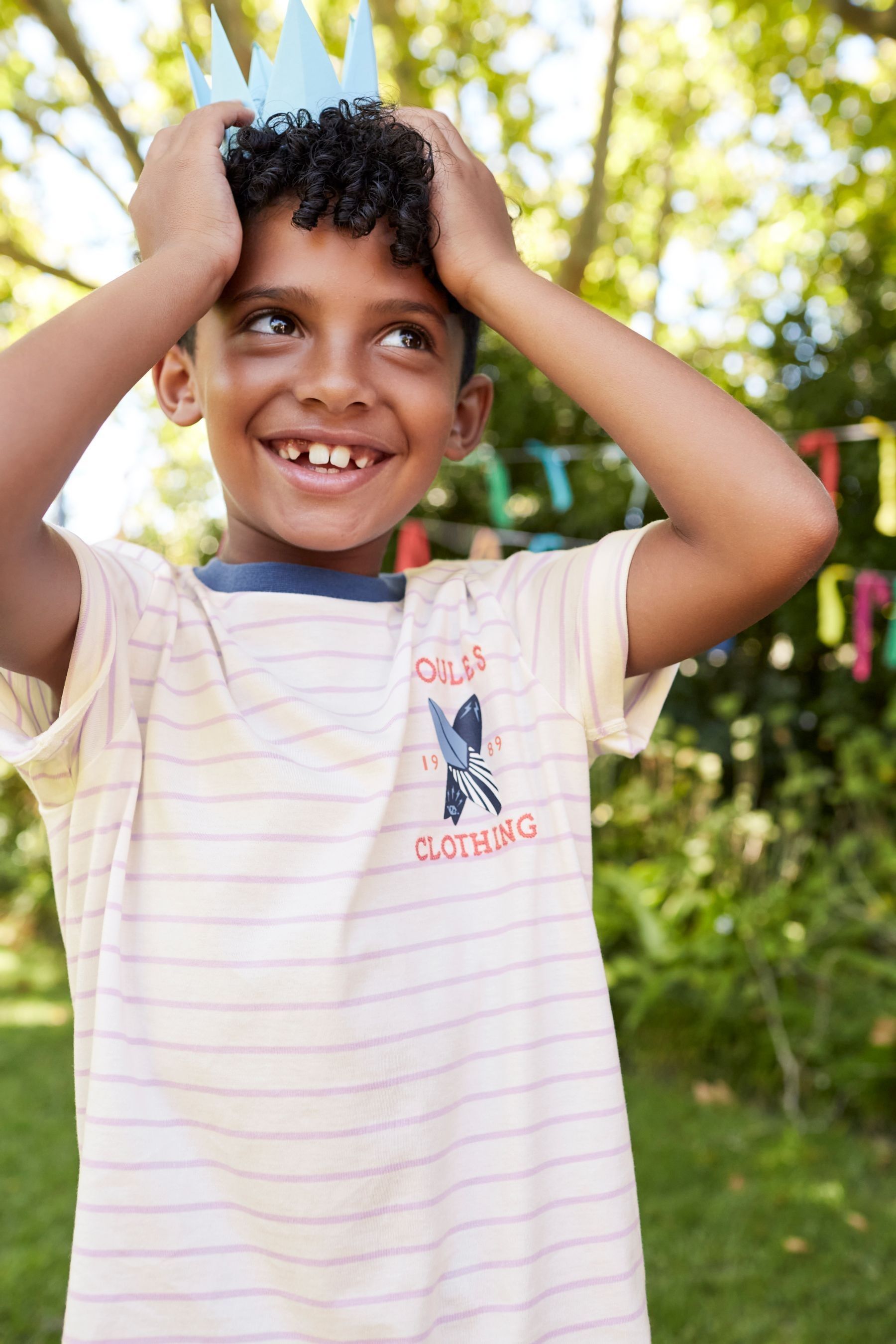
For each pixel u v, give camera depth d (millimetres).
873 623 4629
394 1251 890
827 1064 3182
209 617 1028
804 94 5520
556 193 5594
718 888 3834
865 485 4629
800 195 6562
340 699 1014
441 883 985
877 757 4113
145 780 952
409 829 982
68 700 914
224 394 1020
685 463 953
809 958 3535
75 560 909
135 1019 899
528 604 1098
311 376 991
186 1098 888
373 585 1111
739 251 7215
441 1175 923
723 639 1026
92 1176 861
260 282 992
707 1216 2570
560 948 1009
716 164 7008
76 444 842
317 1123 881
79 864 946
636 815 4305
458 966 974
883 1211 2600
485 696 1065
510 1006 977
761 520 933
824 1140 2977
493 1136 952
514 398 4898
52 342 844
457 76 5031
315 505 1031
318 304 987
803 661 4828
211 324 1039
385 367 1023
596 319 1009
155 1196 867
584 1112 980
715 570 962
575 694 1037
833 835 4297
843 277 5145
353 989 910
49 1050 3832
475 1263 929
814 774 4195
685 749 4391
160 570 1057
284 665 1021
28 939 5789
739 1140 2938
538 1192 947
